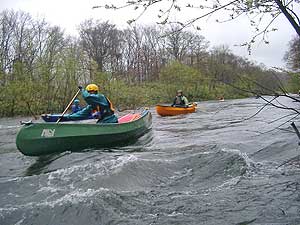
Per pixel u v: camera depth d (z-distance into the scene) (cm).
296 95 256
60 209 441
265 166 614
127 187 536
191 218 407
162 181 564
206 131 1139
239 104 2384
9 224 413
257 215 405
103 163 625
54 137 754
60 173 586
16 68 2433
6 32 3678
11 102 2286
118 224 399
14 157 786
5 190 527
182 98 1972
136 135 1047
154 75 4781
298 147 733
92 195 476
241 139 906
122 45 5647
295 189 483
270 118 1387
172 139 998
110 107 923
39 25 3906
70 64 2559
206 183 545
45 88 2469
